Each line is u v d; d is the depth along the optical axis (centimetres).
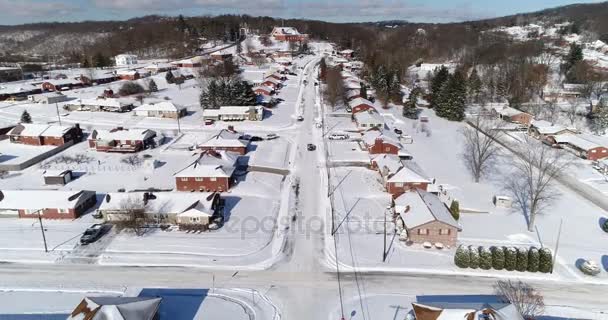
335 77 12812
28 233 4938
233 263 4359
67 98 12375
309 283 4044
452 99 10412
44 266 4297
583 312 3675
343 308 3691
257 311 3647
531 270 4269
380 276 4162
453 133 9425
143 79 14975
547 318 3603
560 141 8388
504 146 8469
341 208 5638
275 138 8800
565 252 4634
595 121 9700
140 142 8025
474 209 5669
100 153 7894
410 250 4634
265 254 4531
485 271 4272
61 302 3747
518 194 6188
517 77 13162
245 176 6738
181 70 17150
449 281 4094
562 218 5472
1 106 11462
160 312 3619
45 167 7150
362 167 7181
